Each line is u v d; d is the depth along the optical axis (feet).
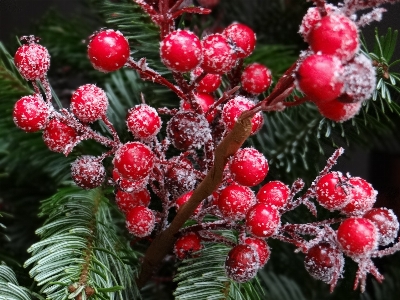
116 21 0.74
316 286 0.77
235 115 0.50
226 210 0.51
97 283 0.51
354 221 0.46
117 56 0.44
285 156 0.74
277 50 0.71
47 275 0.50
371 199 0.50
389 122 0.72
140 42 0.73
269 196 0.53
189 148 0.48
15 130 0.73
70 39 0.85
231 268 0.50
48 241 0.54
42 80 0.53
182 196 0.60
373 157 0.95
